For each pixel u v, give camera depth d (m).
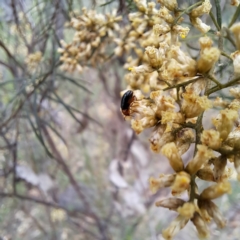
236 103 0.08
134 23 0.11
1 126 0.17
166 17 0.09
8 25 0.18
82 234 0.28
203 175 0.07
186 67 0.07
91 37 0.13
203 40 0.07
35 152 0.24
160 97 0.07
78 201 0.28
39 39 0.16
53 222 0.27
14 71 0.18
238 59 0.07
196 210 0.06
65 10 0.16
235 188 0.25
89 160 0.30
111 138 0.31
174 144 0.06
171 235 0.06
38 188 0.25
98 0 0.16
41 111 0.20
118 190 0.30
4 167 0.23
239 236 0.24
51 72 0.14
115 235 0.27
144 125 0.07
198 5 0.09
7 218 0.25
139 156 0.30
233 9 0.14
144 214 0.28
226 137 0.06
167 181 0.06
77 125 0.29
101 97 0.29
